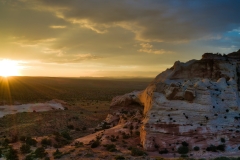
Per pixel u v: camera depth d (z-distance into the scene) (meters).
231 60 49.69
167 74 54.25
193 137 37.25
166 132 38.22
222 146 35.59
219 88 43.19
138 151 34.72
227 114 39.28
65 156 32.09
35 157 31.53
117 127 51.94
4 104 86.62
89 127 64.50
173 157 33.88
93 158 31.27
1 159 31.28
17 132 52.56
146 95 55.72
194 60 52.09
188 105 40.91
